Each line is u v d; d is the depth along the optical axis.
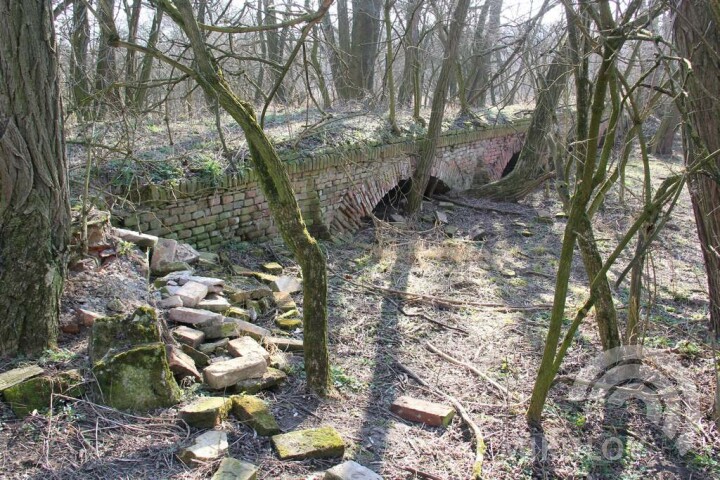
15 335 4.04
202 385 4.36
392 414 4.55
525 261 9.22
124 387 3.92
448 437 4.30
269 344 5.18
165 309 5.07
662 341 6.06
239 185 7.61
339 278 7.62
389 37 10.73
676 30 5.45
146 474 3.39
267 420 3.99
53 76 4.18
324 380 4.62
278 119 10.20
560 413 4.78
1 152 3.95
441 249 9.07
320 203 8.97
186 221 7.07
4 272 4.02
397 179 10.71
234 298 5.90
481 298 7.44
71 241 4.86
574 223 4.05
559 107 12.88
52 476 3.27
